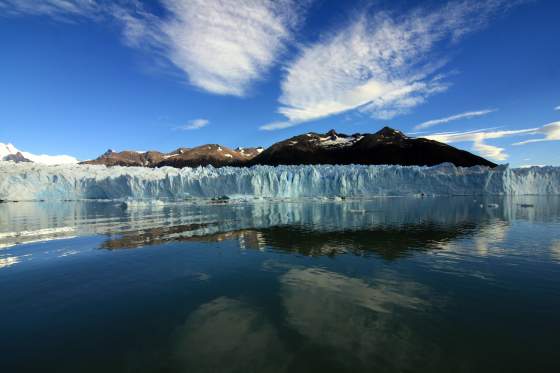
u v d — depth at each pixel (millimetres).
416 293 7051
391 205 30578
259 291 7309
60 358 4832
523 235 13664
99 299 7012
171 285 7801
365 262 9547
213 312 6270
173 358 4758
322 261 9711
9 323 5969
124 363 4668
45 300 6996
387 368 4422
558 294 6902
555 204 30094
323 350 4875
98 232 15383
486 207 27469
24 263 9898
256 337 5305
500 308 6238
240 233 14641
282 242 12531
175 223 18328
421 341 5086
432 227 16094
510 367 4414
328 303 6590
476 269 8742
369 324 5664
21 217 22547
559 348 4848
